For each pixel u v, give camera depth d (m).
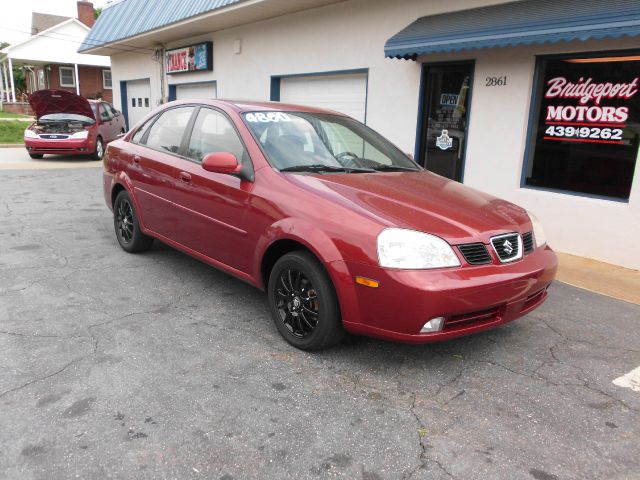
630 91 5.51
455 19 6.68
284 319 3.49
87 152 13.94
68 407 2.65
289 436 2.50
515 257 3.21
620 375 3.25
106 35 15.87
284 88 10.52
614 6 5.08
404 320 2.85
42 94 13.15
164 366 3.11
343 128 4.49
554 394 2.99
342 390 2.94
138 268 4.94
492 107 6.66
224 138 4.08
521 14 5.88
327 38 9.09
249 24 10.97
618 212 5.62
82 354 3.21
